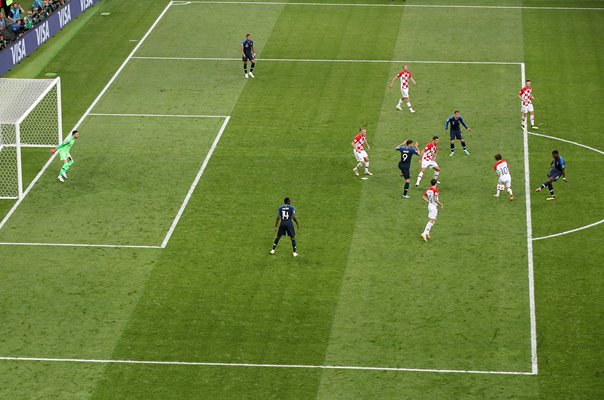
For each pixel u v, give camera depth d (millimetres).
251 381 66000
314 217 84375
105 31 124750
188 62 115625
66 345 69562
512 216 84312
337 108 103688
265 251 79875
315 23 125625
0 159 95375
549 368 66688
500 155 86062
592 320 71188
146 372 66938
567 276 76188
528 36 121125
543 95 106188
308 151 95312
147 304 73812
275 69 113062
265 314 72438
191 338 70125
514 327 70688
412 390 64938
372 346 69062
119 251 80312
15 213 86250
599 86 108125
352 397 64438
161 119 102312
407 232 82250
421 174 88438
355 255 79188
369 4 131250
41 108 104875
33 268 78375
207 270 77625
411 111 102500
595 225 82688
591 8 129250
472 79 110062
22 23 122750
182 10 130500
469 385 65250
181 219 84688
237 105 104812
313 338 69938
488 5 130750
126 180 91125
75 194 89062
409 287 75250
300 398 64438
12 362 68062
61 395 65000
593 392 64375
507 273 76750
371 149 95438
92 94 108375
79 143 97938
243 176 91188
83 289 75688
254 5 131625
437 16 127250
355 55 116312
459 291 74688
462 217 84250
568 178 90000
